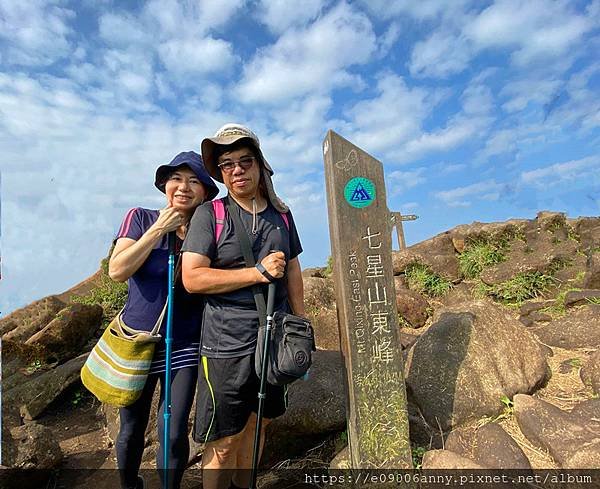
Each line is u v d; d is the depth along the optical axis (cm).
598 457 284
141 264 285
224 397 269
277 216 304
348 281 325
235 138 273
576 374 398
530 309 574
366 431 316
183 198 299
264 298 276
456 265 714
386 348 324
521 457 300
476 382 355
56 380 525
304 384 386
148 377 301
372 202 332
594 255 600
